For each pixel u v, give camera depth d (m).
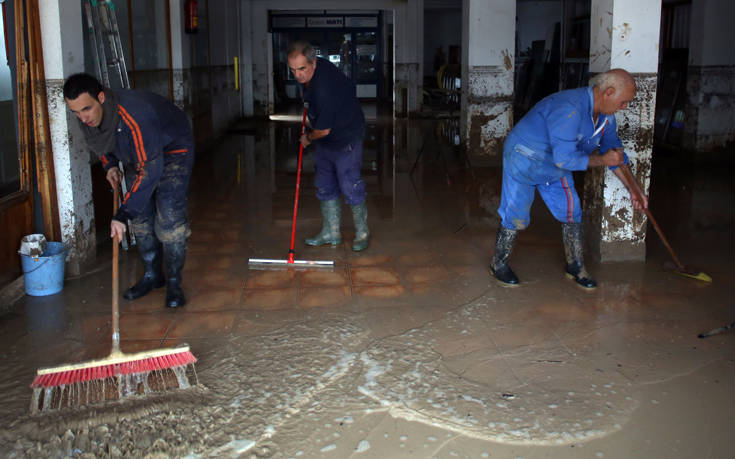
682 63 8.98
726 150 8.30
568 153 3.40
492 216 5.72
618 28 4.04
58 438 2.34
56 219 3.97
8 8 3.68
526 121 3.61
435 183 7.28
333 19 19.33
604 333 3.27
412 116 14.82
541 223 5.43
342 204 6.22
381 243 4.88
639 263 4.35
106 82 4.51
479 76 8.16
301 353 3.03
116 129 2.96
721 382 2.77
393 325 3.36
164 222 3.45
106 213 5.07
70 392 2.61
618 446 2.33
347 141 4.38
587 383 2.77
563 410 2.56
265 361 2.95
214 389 2.69
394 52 14.58
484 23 8.00
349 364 2.92
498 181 7.37
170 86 7.94
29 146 3.83
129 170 3.48
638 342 3.16
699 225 5.28
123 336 3.22
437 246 4.80
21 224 3.80
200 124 9.56
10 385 2.73
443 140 10.90
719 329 3.17
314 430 2.41
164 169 3.38
